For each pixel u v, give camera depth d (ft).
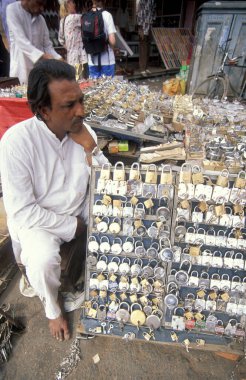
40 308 5.41
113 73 13.66
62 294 5.43
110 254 4.46
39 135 4.05
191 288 4.39
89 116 7.06
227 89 16.19
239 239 3.98
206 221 3.95
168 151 6.36
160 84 23.27
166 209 4.04
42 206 4.65
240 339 4.39
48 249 4.20
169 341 4.52
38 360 4.58
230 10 15.76
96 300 4.67
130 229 4.23
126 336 4.55
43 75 3.39
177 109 8.41
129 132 6.91
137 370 4.47
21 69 10.07
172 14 29.53
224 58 15.85
